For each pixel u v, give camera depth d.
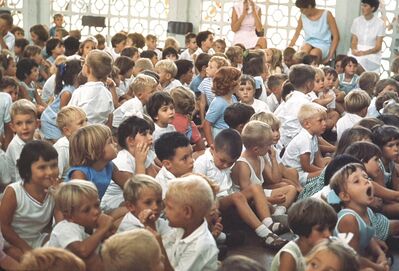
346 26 12.21
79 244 3.43
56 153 3.93
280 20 12.82
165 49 10.23
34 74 8.20
